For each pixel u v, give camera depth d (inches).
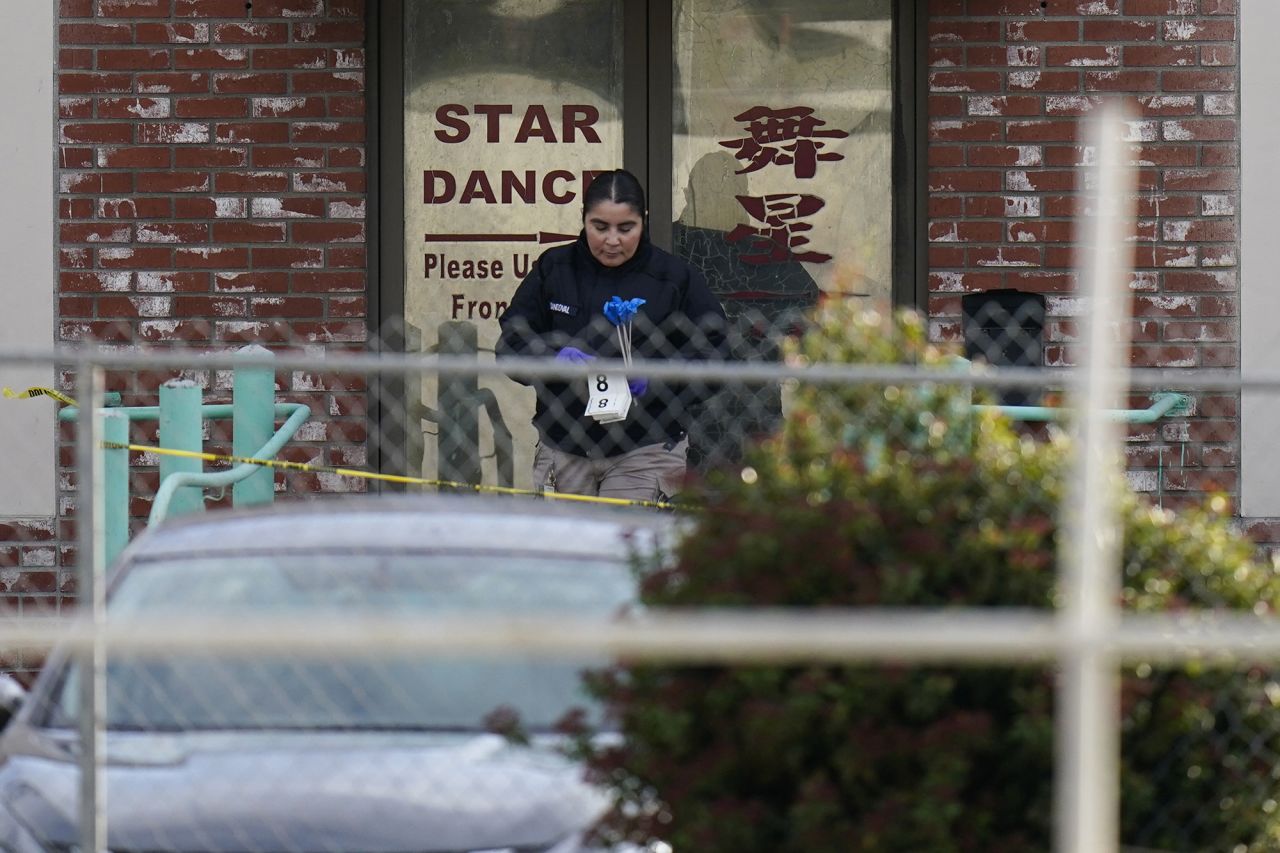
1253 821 650.8
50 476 1305.4
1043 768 616.4
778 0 1350.9
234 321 1314.0
